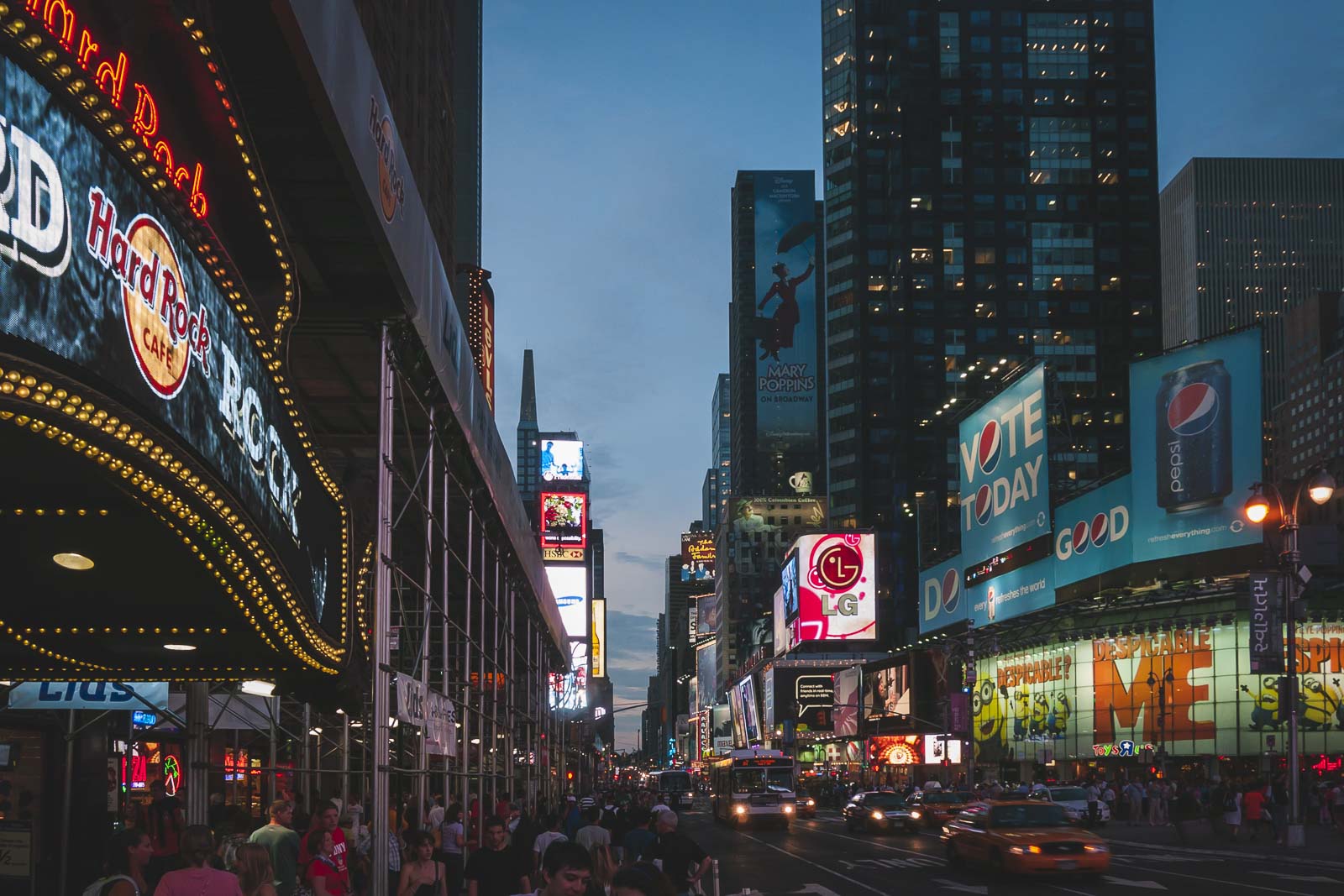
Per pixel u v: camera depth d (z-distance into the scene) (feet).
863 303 553.23
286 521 32.78
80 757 60.34
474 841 77.66
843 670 458.09
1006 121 551.59
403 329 52.31
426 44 224.94
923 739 341.00
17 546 28.76
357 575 44.75
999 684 305.53
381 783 48.14
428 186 224.74
